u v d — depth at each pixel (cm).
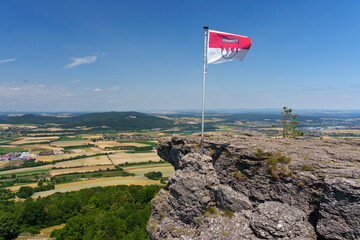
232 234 1145
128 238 4450
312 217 1162
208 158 1678
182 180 1611
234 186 1523
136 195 6912
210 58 1734
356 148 1554
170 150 2244
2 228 5162
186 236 1441
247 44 1736
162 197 1819
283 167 1324
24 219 5788
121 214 5578
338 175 1139
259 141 1780
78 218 5019
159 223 1728
